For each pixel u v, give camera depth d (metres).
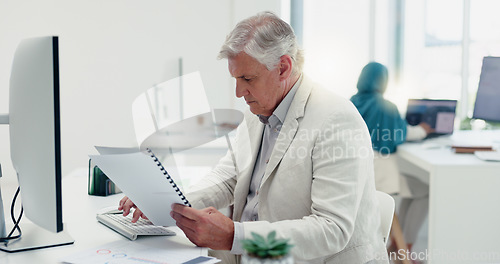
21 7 4.59
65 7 4.60
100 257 1.18
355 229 1.41
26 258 1.20
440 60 4.90
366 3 4.89
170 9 4.60
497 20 4.77
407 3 4.88
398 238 2.98
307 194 1.41
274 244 0.73
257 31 1.37
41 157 1.16
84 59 4.63
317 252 1.27
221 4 4.59
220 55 1.42
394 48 4.92
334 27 4.93
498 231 2.67
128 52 4.63
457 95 4.89
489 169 2.65
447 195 2.67
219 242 1.23
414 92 4.92
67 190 1.99
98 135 4.69
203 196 1.65
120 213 1.57
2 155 4.52
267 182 1.46
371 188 1.46
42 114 1.14
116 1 4.59
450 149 3.11
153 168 1.14
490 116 3.06
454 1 4.82
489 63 3.05
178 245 1.29
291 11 4.90
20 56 1.26
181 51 4.63
